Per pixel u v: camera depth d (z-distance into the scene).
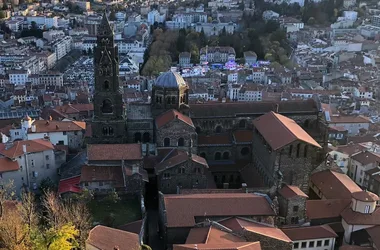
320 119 170.00
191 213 122.75
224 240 111.00
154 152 156.25
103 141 158.75
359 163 177.12
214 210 123.81
